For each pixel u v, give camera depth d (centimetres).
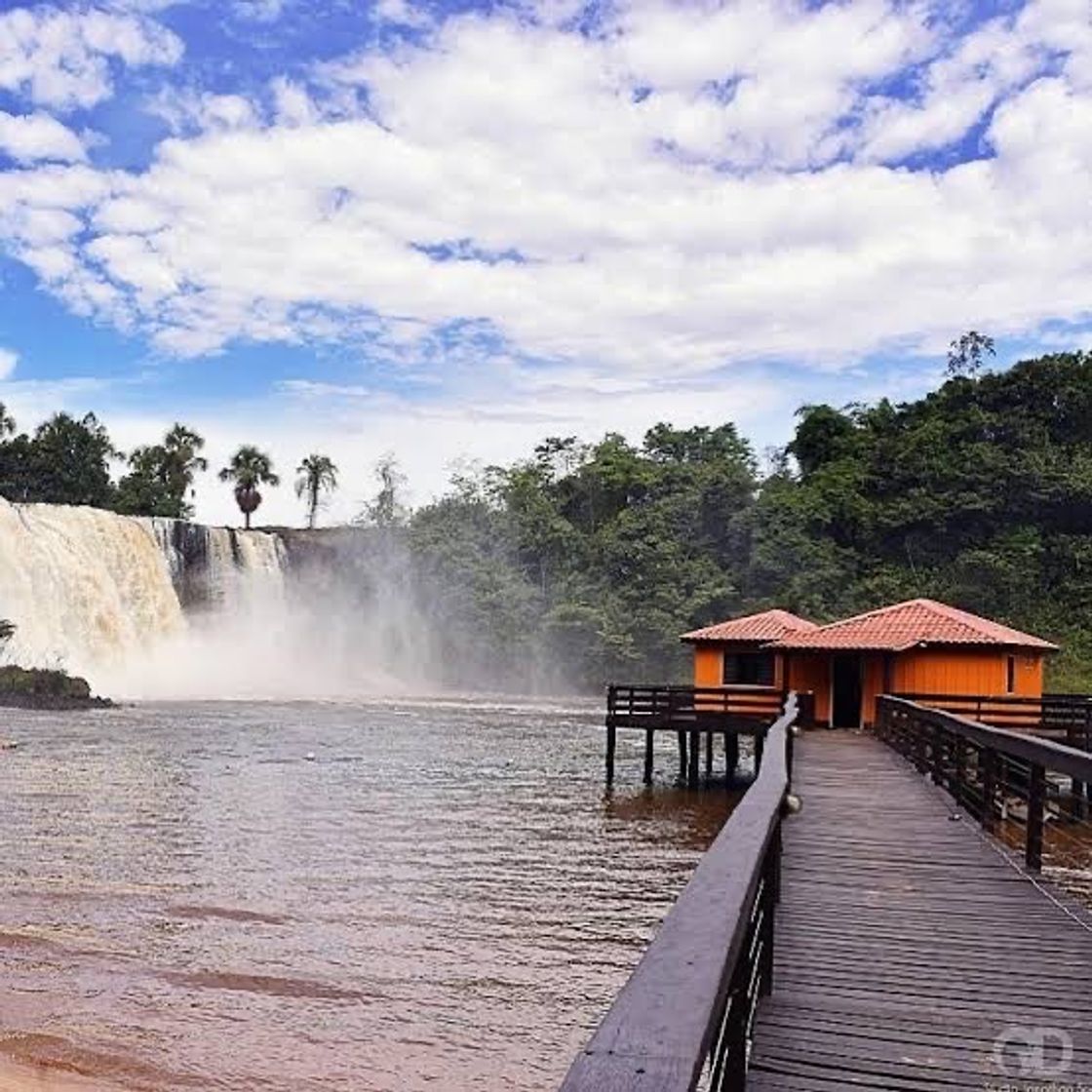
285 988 1188
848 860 1128
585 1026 1108
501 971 1264
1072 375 7931
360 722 4291
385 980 1222
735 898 328
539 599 7331
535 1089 963
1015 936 831
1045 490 7250
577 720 4809
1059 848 1908
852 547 7706
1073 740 2416
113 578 5750
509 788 2703
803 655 3116
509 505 8125
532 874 1758
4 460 7875
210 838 1938
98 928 1375
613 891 1656
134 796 2336
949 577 7075
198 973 1223
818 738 2583
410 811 2309
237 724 3956
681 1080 199
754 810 521
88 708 4325
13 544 5122
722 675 3269
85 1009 1112
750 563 7331
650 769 2809
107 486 8288
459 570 7338
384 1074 982
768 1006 661
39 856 1745
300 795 2455
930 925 862
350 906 1519
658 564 7281
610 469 8406
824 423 8831
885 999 676
